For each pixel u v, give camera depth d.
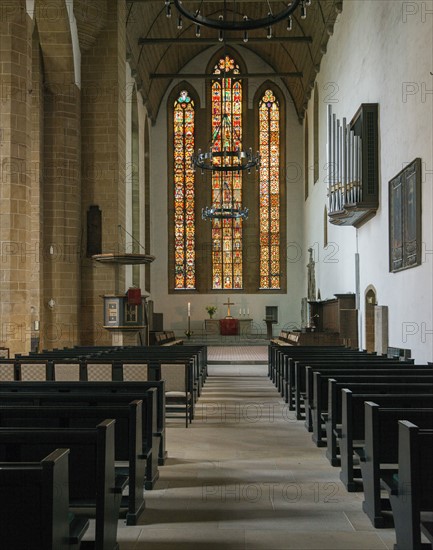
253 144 38.72
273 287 38.53
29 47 16.34
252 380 18.70
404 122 15.04
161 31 31.55
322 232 29.62
